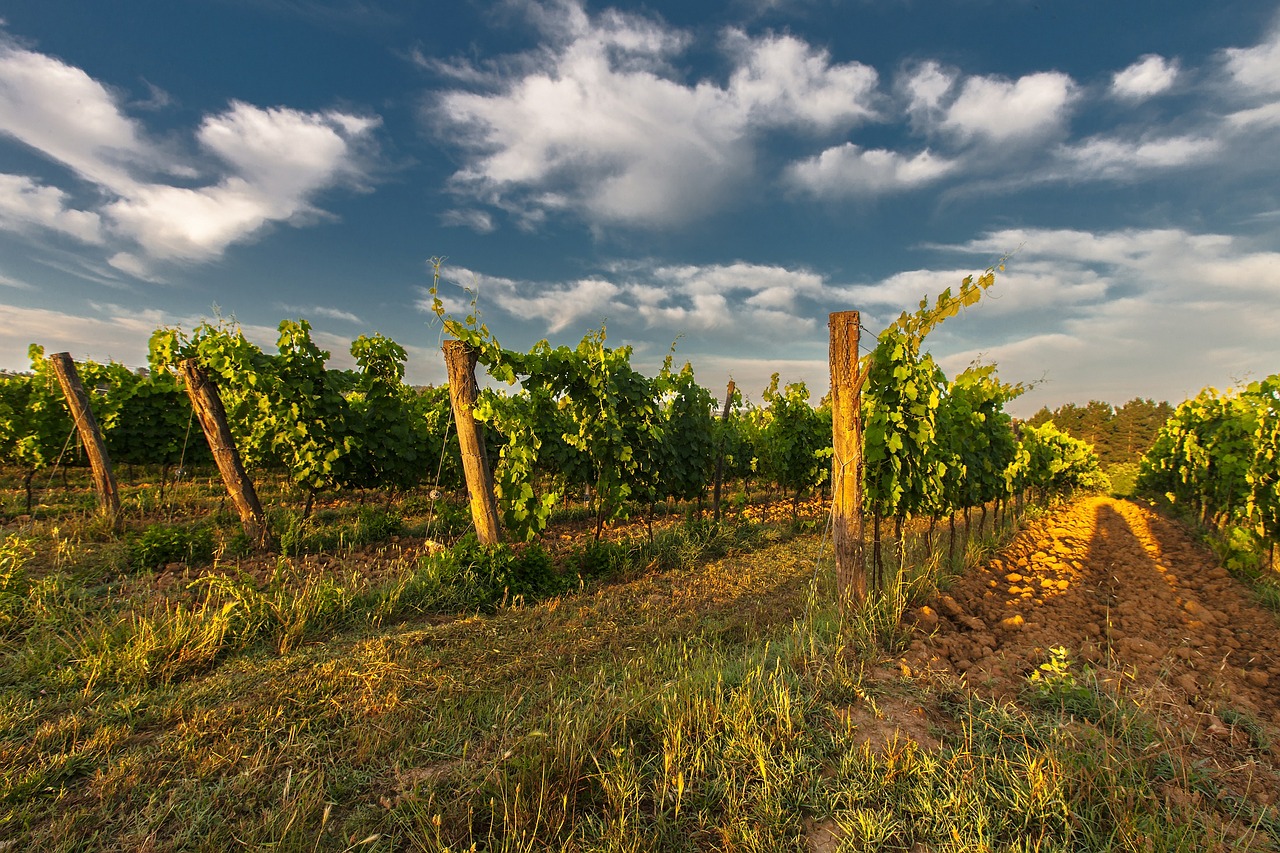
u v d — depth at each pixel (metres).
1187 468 13.33
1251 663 4.46
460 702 3.62
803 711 3.18
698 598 6.29
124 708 3.42
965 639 4.61
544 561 6.59
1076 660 4.15
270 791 2.69
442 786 2.67
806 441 12.51
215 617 4.45
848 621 4.69
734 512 13.20
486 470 7.43
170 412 11.13
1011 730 3.01
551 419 8.64
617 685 3.73
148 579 5.88
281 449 8.98
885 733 3.03
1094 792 2.46
